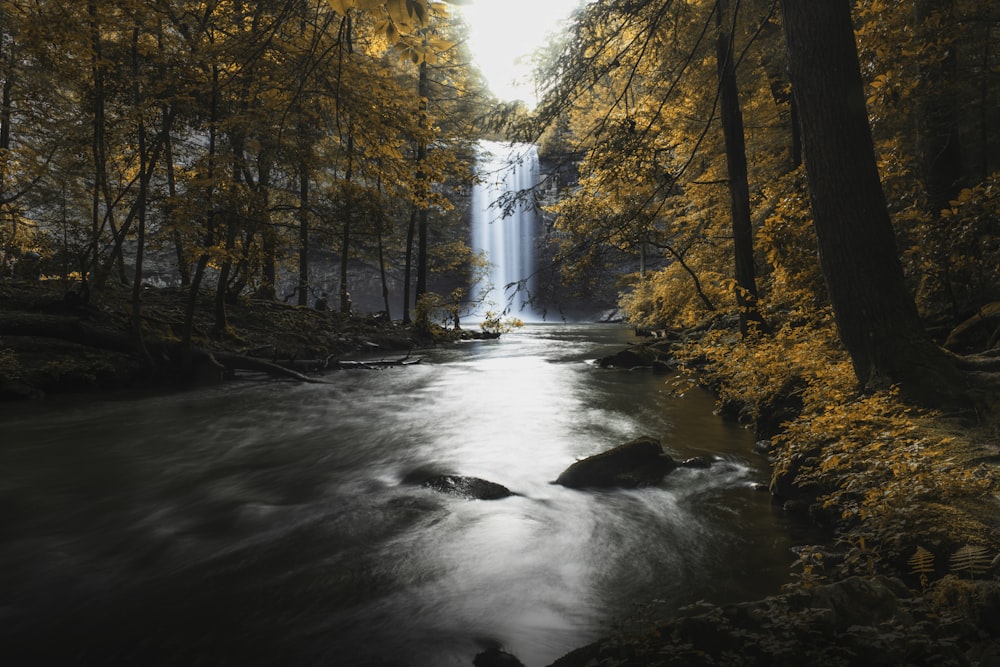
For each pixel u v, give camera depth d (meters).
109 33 13.91
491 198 47.81
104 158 15.13
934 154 9.84
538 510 6.24
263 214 13.52
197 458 8.62
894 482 4.46
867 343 6.02
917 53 8.19
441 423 10.95
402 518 6.06
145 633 4.00
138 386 14.90
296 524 5.95
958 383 5.65
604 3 6.95
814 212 6.16
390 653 3.72
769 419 8.54
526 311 50.03
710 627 3.31
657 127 11.14
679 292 20.94
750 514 5.95
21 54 17.42
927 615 3.14
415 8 1.86
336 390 14.99
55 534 5.75
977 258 8.32
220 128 11.90
